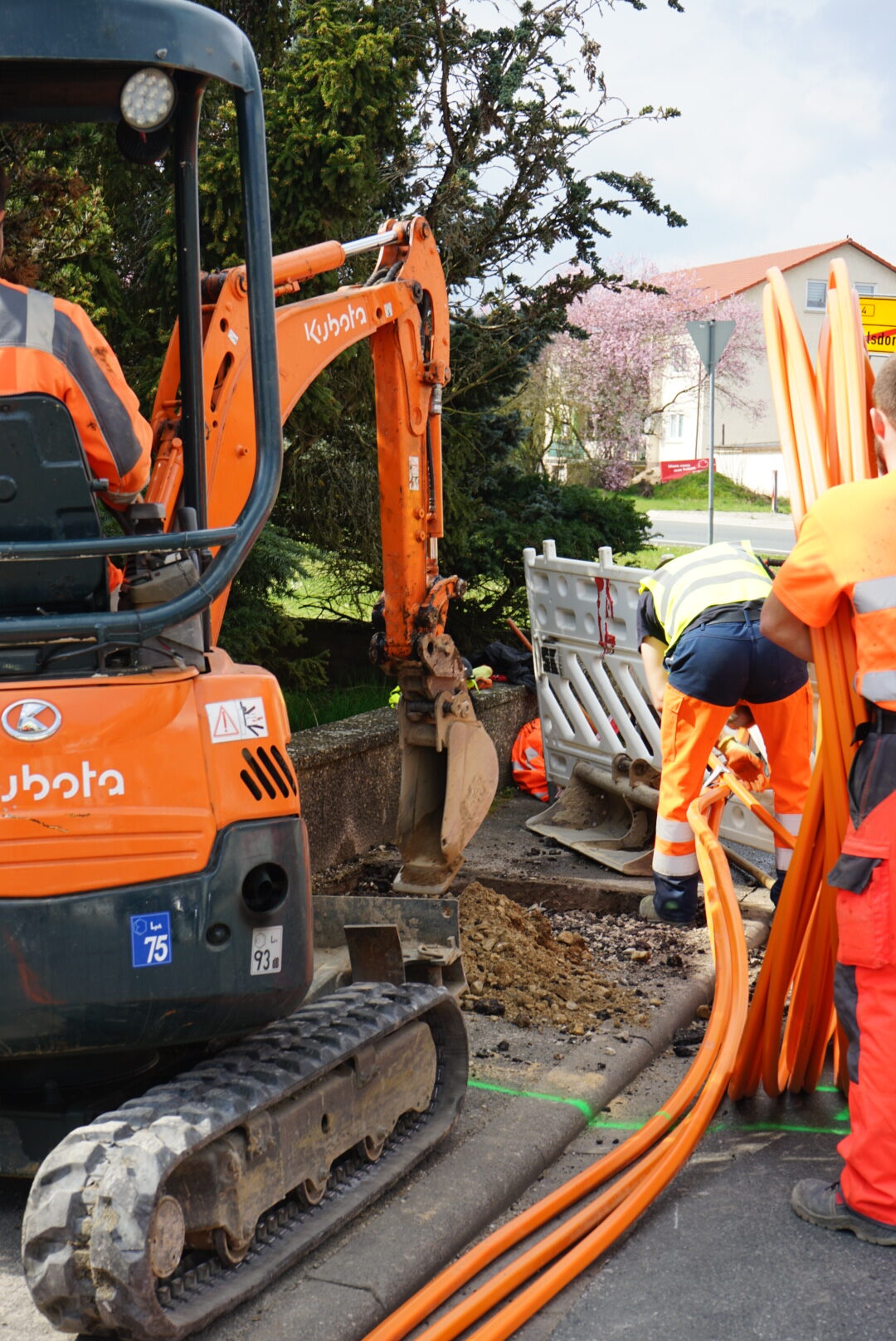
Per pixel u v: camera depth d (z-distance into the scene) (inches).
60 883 108.7
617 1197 128.0
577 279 412.8
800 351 147.4
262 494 112.7
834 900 142.4
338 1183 129.5
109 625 106.9
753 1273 118.6
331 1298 112.6
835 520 124.0
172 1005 111.9
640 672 269.6
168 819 111.9
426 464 225.5
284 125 312.2
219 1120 107.8
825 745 135.2
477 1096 155.7
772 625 136.5
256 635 327.9
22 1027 108.9
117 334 299.3
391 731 269.1
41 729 109.2
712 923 172.9
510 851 265.4
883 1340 107.8
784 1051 164.1
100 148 274.5
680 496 1950.1
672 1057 175.9
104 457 111.2
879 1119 120.3
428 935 167.8
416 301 214.8
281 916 117.6
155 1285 102.1
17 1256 122.3
